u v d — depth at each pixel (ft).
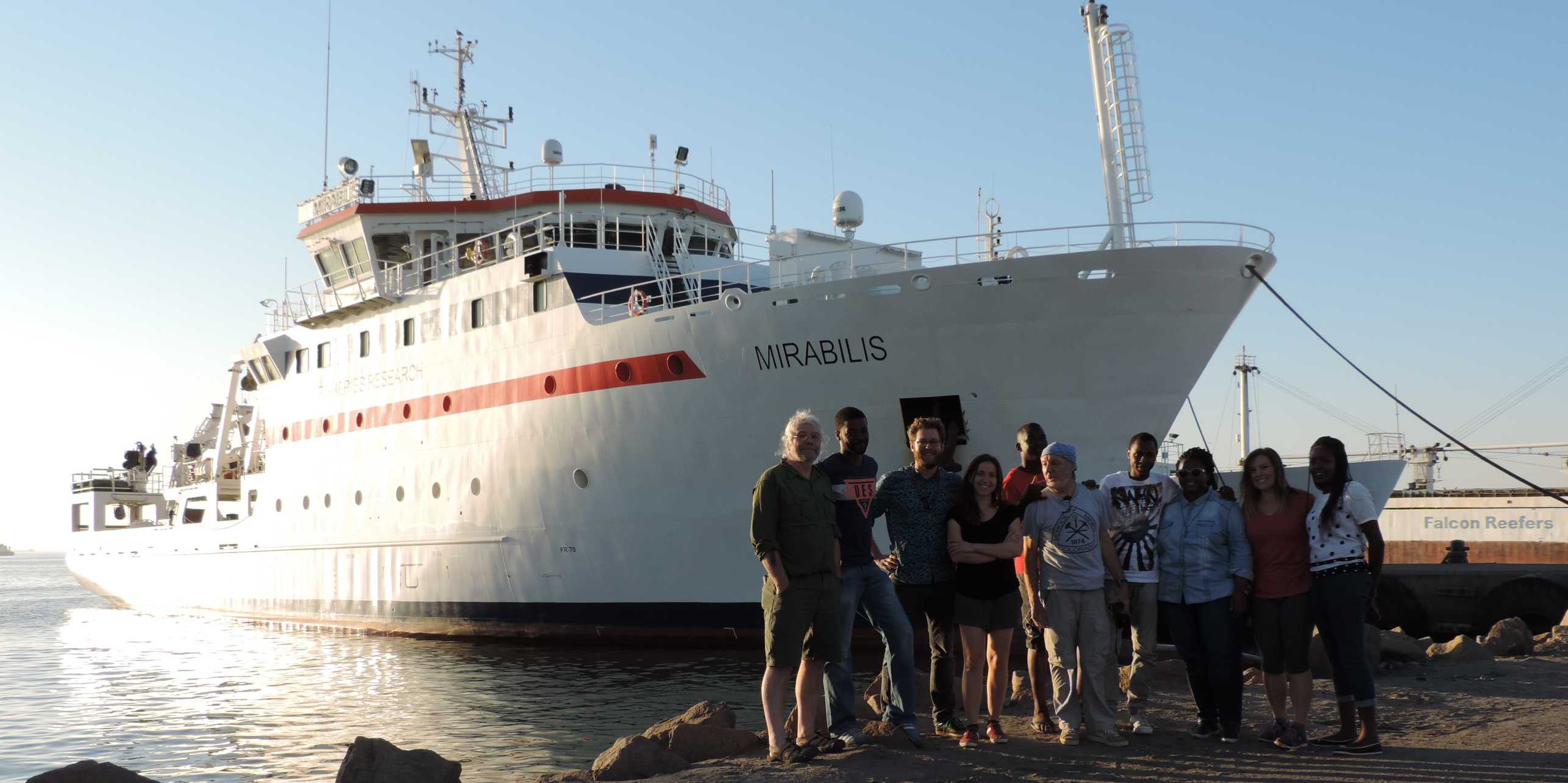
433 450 75.00
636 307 63.46
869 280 55.21
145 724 48.60
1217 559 26.63
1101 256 51.78
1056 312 52.80
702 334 60.34
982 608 26.14
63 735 46.57
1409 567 72.90
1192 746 26.20
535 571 68.59
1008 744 26.17
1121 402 54.03
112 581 118.21
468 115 95.76
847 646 25.90
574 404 65.92
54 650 79.71
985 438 55.36
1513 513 116.57
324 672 63.21
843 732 25.89
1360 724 29.04
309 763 39.50
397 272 81.41
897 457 57.11
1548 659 43.83
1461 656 43.93
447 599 73.72
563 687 54.24
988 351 54.13
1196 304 52.80
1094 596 26.27
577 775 27.43
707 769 24.56
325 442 84.79
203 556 100.89
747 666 59.57
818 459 26.84
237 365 106.11
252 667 67.05
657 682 54.85
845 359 56.59
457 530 72.84
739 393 59.52
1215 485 27.61
